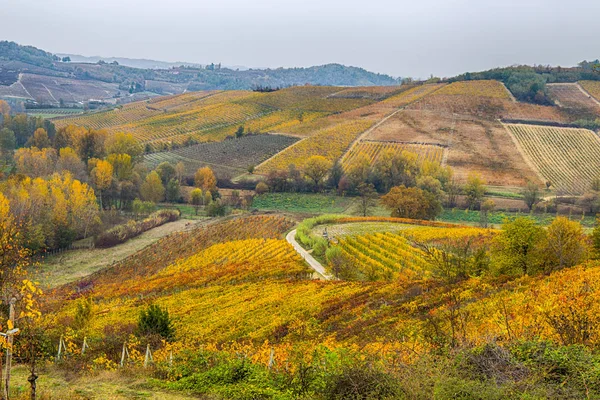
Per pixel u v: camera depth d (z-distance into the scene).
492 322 23.12
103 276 76.00
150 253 88.19
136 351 25.09
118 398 15.62
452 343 17.02
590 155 150.00
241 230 99.31
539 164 146.75
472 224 109.12
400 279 51.84
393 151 154.75
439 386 12.56
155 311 31.09
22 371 19.97
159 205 127.94
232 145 180.25
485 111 188.25
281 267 65.25
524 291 34.38
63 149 130.00
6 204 77.38
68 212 95.50
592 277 32.84
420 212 106.94
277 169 153.25
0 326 13.04
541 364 13.93
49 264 81.38
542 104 193.12
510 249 48.44
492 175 140.00
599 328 16.78
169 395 16.17
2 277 13.27
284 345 28.42
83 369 21.09
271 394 15.05
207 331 37.84
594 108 184.75
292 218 109.25
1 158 137.88
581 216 108.50
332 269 62.28
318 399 14.01
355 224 97.62
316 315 39.97
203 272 67.19
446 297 36.41
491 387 12.38
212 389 16.33
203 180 134.62
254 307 44.53
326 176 142.50
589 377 12.90
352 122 189.88
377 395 13.27
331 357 15.80
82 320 34.31
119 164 127.44
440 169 134.00
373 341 26.98
